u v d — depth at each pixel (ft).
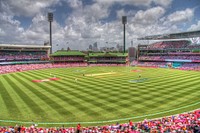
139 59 494.59
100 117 117.50
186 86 195.83
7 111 128.36
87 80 243.81
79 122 111.04
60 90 185.57
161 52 472.85
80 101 148.05
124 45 573.74
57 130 93.20
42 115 121.19
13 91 183.62
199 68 359.66
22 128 95.20
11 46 440.45
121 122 110.52
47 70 378.73
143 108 131.54
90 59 509.35
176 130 84.84
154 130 86.94
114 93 170.19
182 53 437.17
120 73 312.29
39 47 490.08
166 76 270.67
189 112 122.11
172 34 477.77
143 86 198.90
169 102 143.54
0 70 346.13
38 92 178.29
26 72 344.49
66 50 550.36
